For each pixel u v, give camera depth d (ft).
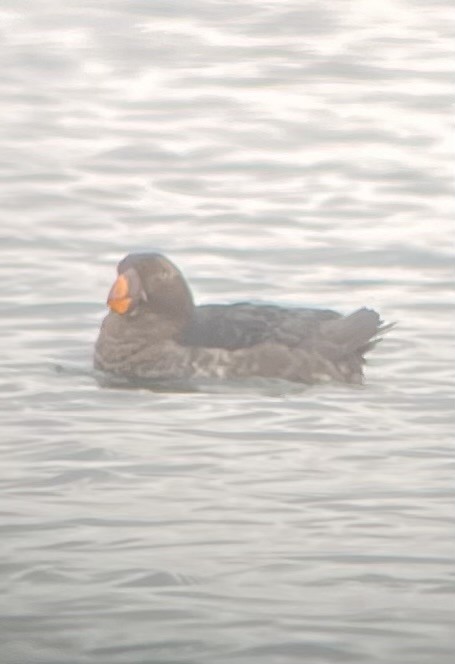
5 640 33.53
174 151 83.35
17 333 55.77
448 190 76.54
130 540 38.24
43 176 78.33
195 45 107.96
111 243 67.62
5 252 65.92
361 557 37.40
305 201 74.69
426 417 47.47
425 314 58.54
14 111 91.09
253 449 44.57
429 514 39.96
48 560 37.11
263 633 33.78
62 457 43.75
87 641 33.53
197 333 52.75
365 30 113.70
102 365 52.37
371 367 52.60
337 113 91.20
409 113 91.45
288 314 53.31
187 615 34.53
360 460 43.75
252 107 92.53
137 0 122.11
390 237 68.69
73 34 110.63
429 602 35.17
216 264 64.85
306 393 49.96
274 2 123.13
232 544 38.11
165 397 49.47
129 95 94.73
